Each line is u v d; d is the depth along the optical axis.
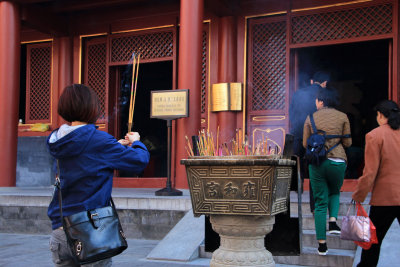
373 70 16.53
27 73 12.98
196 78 8.53
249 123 10.38
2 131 10.42
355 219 3.58
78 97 2.30
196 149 3.18
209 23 10.79
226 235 2.97
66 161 2.20
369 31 9.37
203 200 2.87
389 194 3.50
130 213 7.27
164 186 10.99
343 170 4.79
